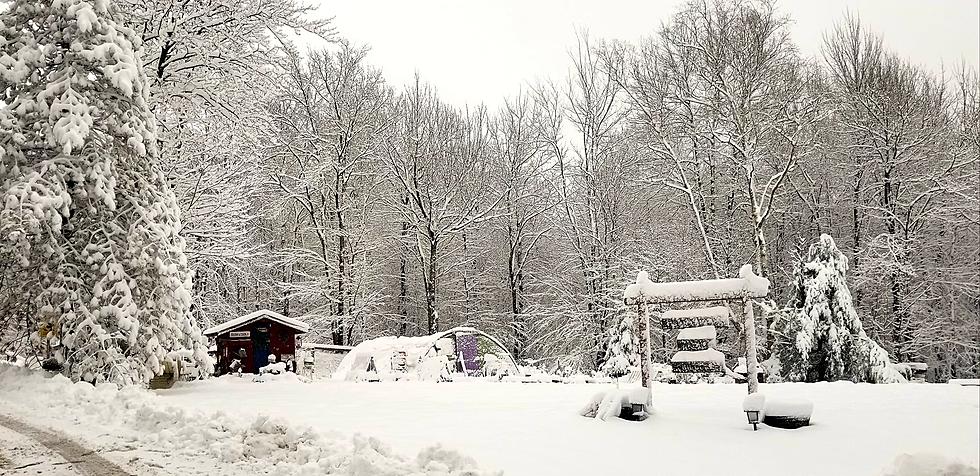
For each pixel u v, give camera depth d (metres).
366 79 35.09
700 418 10.89
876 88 24.62
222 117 21.30
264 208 32.94
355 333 33.53
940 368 25.27
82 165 14.66
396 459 7.15
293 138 34.00
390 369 21.53
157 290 14.79
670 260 29.17
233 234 23.00
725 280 11.40
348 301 32.91
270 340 20.92
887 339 25.27
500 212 36.34
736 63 26.59
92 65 14.79
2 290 14.57
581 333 30.59
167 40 19.70
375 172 35.12
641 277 11.85
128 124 14.95
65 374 13.86
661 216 31.19
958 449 8.33
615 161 31.91
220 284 30.58
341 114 34.12
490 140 38.06
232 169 22.67
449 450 7.00
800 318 22.56
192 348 15.51
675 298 11.56
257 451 7.61
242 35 21.09
